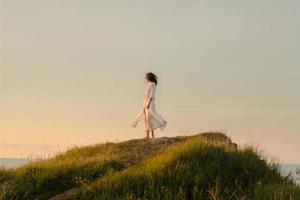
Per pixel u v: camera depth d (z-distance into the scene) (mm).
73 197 14516
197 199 13891
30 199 15000
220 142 18531
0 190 15109
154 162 16094
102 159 17938
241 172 15625
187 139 20422
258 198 13633
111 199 13844
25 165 19312
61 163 17906
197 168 15133
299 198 13625
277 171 16266
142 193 14242
